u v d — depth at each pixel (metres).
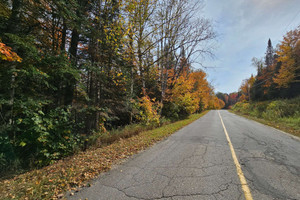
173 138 6.96
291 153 4.49
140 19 9.57
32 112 4.34
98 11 8.48
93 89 9.10
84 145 5.94
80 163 4.04
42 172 3.63
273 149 4.94
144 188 2.65
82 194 2.55
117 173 3.33
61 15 5.79
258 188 2.53
